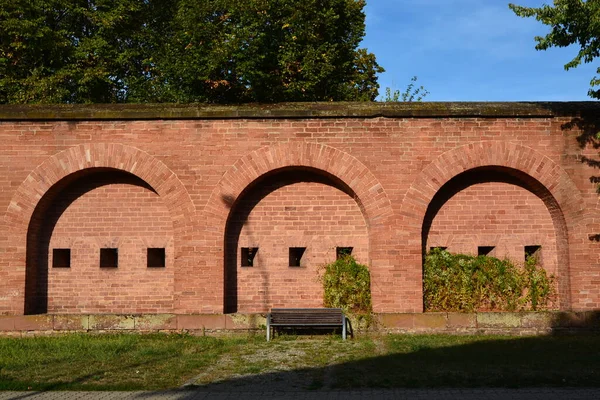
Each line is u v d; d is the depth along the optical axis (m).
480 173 14.64
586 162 14.10
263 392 8.95
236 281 14.37
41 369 10.39
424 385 9.23
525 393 8.75
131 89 25.06
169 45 21.58
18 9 23.56
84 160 14.00
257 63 20.45
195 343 12.71
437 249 14.41
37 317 13.84
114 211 14.52
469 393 8.78
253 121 14.08
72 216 14.54
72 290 14.40
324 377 9.83
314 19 22.77
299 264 15.14
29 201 13.91
